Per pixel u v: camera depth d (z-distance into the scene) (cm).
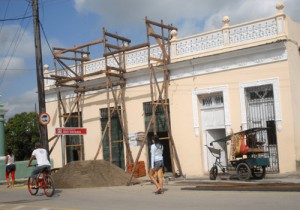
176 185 1469
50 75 2394
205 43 1833
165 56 1936
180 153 1902
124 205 1066
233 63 1722
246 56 1681
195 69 1853
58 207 1093
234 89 1714
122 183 1633
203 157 1838
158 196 1210
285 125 1570
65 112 2444
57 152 2522
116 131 2189
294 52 1631
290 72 1577
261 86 1656
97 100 2292
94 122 2305
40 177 1401
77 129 1844
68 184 1619
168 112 1962
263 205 931
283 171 1567
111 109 2177
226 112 1734
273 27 1622
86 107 2347
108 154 2227
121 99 2147
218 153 1577
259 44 1648
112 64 2252
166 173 2002
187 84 1881
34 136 4528
